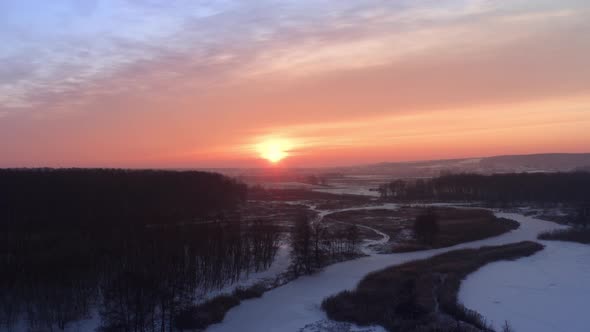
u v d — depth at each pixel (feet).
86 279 213.46
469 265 278.67
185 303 199.52
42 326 179.52
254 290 229.66
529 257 307.99
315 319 193.36
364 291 222.69
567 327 186.70
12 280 197.57
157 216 372.99
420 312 192.95
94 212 347.56
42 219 314.96
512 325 187.32
